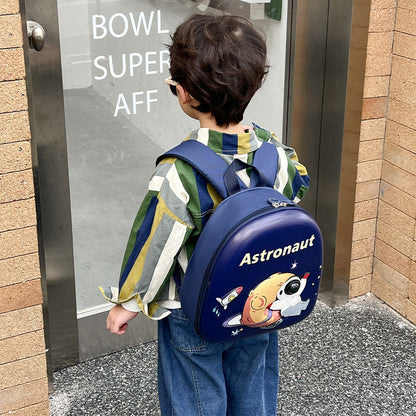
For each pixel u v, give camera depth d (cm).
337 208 302
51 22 222
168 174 160
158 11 244
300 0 269
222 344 181
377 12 270
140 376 269
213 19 159
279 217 155
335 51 279
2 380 229
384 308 314
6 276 216
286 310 169
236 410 197
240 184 164
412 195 287
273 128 292
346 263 311
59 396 257
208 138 163
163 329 185
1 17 189
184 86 160
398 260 303
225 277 155
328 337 293
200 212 161
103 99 244
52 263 255
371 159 296
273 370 205
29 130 203
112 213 265
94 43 234
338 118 288
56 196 247
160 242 159
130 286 164
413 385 265
